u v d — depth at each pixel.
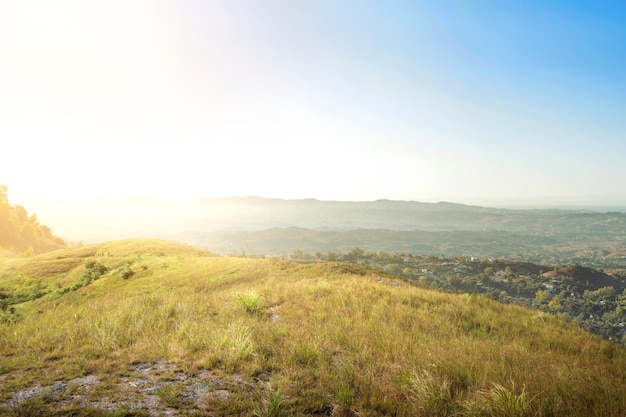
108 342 8.70
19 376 6.62
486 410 5.52
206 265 39.50
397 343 9.46
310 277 26.81
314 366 7.57
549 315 15.92
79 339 9.15
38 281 44.62
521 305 19.09
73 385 6.17
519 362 8.43
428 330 11.88
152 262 44.75
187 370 7.03
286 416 5.22
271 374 7.07
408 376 6.77
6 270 49.12
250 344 8.18
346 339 9.74
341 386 6.23
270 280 28.25
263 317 12.41
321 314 12.87
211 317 12.27
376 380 6.77
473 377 7.03
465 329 12.77
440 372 7.17
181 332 9.35
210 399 5.67
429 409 5.57
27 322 12.77
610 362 10.06
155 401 5.68
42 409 5.25
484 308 16.50
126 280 38.38
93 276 40.69
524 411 5.40
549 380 7.03
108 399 5.71
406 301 16.38
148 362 7.59
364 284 19.83
